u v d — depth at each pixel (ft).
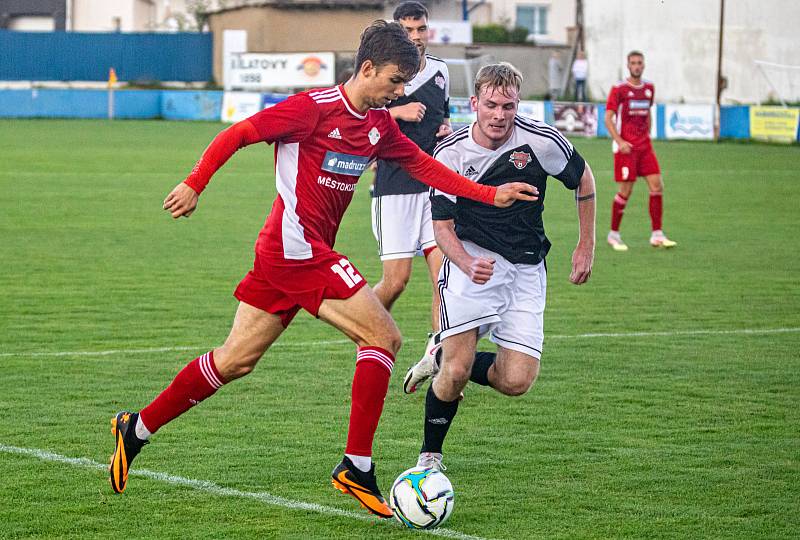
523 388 36.40
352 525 31.09
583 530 30.66
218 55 307.58
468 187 34.01
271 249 32.19
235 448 38.14
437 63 52.49
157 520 31.09
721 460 37.22
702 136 225.76
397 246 51.13
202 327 58.90
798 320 63.00
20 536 29.71
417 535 30.30
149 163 157.89
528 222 36.63
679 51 285.23
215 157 30.50
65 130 221.25
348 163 32.35
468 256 34.94
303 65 267.39
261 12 298.35
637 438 39.86
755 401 45.32
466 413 43.29
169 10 380.58
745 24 278.87
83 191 124.26
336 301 32.01
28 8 367.86
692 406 44.45
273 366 50.80
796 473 35.86
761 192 136.26
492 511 32.27
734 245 94.32
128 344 54.65
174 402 32.65
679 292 71.82
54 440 38.65
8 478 34.53
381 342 31.99
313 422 41.55
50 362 50.65
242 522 31.09
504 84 34.53
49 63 303.27
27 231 94.58
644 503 32.94
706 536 30.22
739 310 65.87
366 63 31.48
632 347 55.72
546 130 36.17
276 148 32.48
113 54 305.53
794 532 30.58
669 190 138.82
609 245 94.58
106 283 71.87
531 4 362.12
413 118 49.90
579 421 42.11
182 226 100.27
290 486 34.32
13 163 153.69
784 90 277.03
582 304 67.56
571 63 294.87
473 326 35.63
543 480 35.12
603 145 210.18
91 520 30.99
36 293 67.92
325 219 32.63
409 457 37.63
